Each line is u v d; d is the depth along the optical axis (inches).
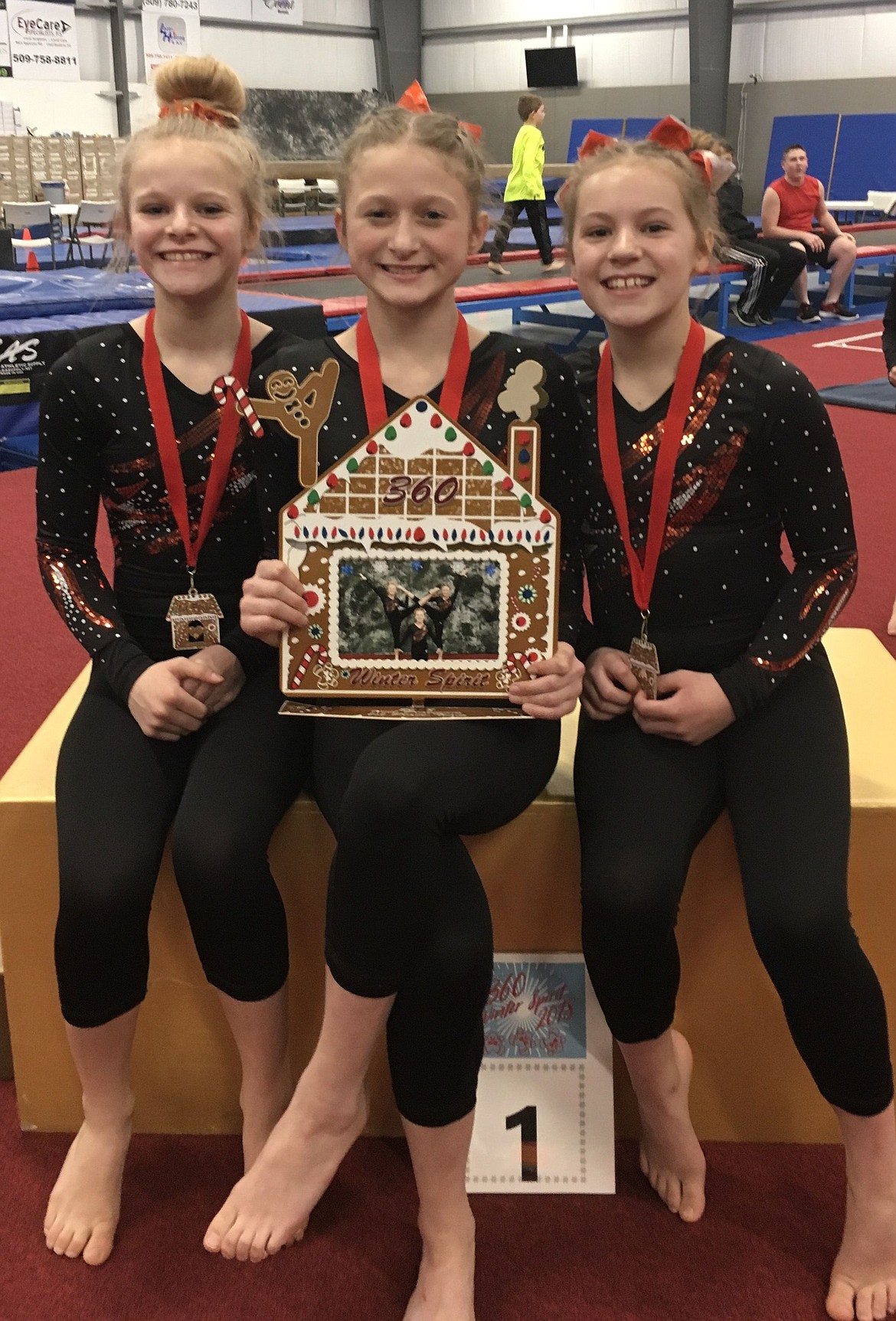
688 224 49.7
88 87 478.6
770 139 511.8
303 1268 49.1
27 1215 51.6
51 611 122.1
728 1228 51.3
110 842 47.9
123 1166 51.5
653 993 47.1
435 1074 44.4
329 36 566.6
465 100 601.0
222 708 53.3
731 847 51.3
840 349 283.3
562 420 50.6
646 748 50.4
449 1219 46.2
